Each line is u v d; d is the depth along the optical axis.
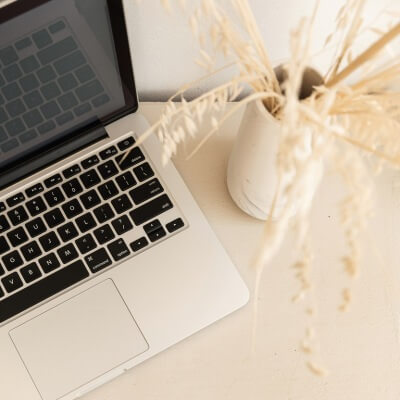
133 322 0.54
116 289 0.55
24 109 0.51
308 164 0.27
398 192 0.61
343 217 0.29
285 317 0.56
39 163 0.57
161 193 0.57
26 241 0.56
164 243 0.56
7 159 0.55
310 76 0.41
